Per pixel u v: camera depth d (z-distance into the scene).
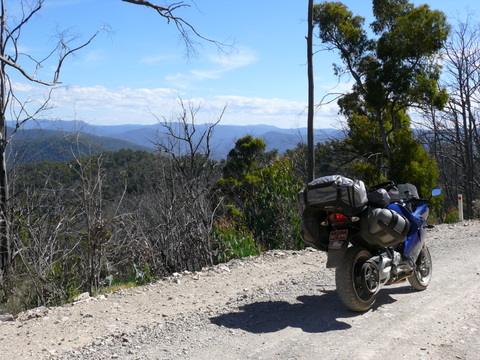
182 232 9.96
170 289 7.18
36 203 9.88
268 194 12.23
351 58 28.64
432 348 4.50
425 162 28.08
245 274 8.05
